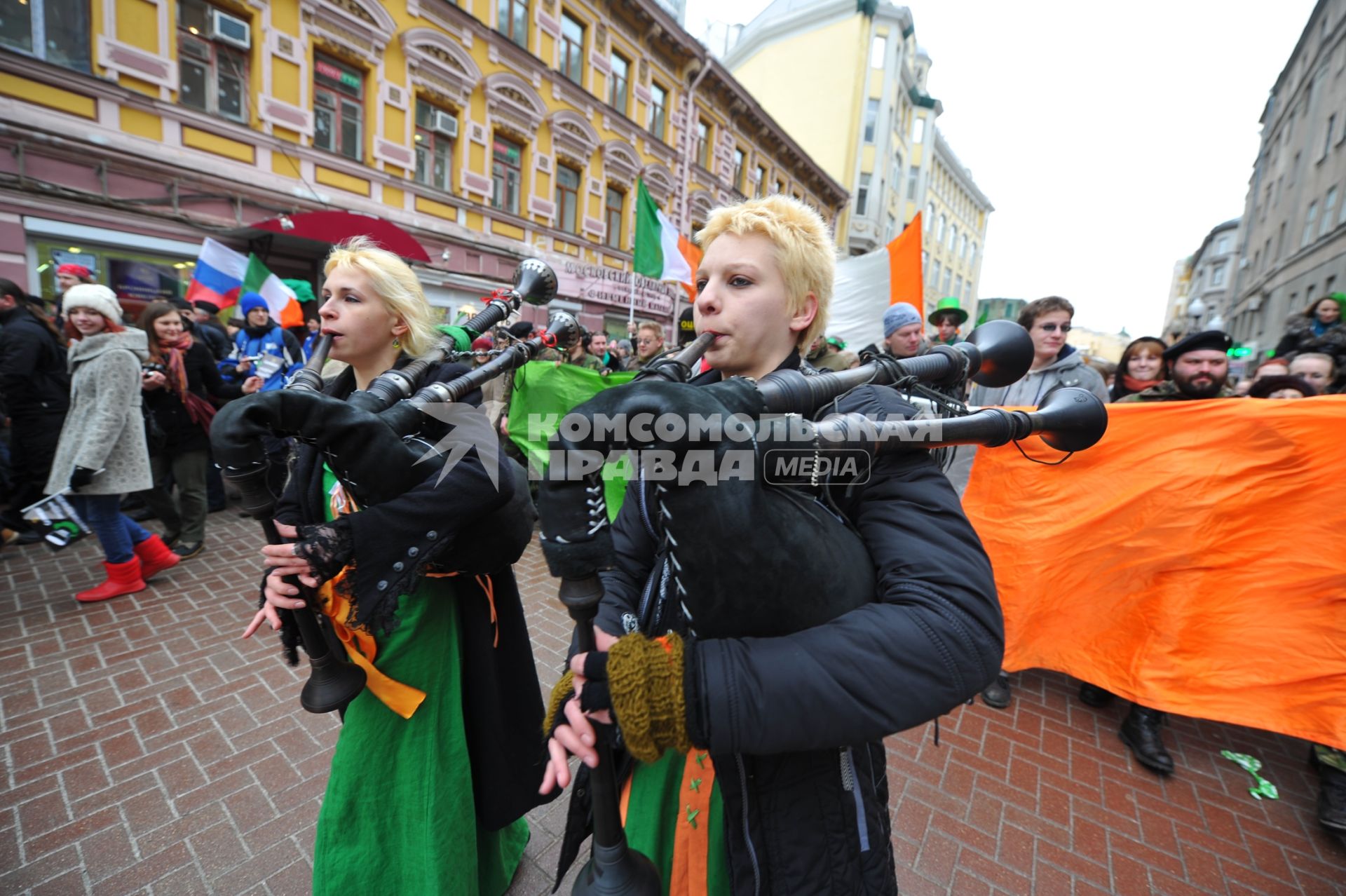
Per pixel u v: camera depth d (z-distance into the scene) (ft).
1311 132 55.36
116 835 6.00
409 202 31.53
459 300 34.45
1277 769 7.89
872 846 2.70
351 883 4.05
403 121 30.42
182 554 12.86
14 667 8.68
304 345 21.74
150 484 10.75
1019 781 7.48
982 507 9.26
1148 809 7.08
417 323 4.26
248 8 24.57
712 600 1.99
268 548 3.12
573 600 2.09
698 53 47.60
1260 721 7.22
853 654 1.89
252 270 18.79
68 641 9.41
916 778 7.45
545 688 8.88
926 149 100.32
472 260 34.91
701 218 53.42
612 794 2.49
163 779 6.74
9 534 12.99
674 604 2.52
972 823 6.75
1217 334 8.32
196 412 12.66
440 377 3.76
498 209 35.73
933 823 6.73
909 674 1.90
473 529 3.90
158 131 22.89
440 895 4.10
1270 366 10.89
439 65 31.22
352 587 3.28
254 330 17.76
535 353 4.33
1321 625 7.04
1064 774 7.66
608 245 44.80
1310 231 53.52
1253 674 7.33
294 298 19.20
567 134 39.11
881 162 82.69
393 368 4.16
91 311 9.91
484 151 34.53
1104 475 8.37
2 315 12.66
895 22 80.38
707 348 2.86
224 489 16.43
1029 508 8.85
